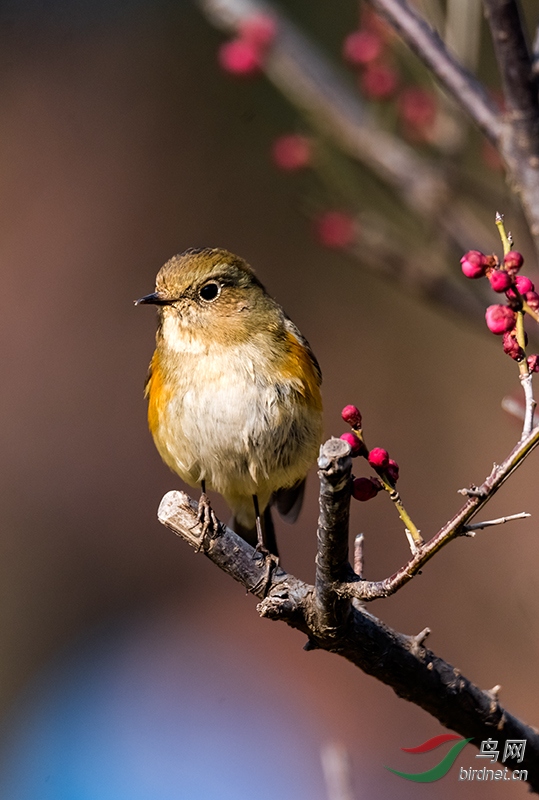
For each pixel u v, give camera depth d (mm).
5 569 13688
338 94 8055
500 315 4203
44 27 16234
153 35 16062
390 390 14008
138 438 14375
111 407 14461
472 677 11578
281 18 8336
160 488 14156
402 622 12094
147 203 15172
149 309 14820
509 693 11383
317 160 8133
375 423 13867
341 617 4867
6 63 16078
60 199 15250
